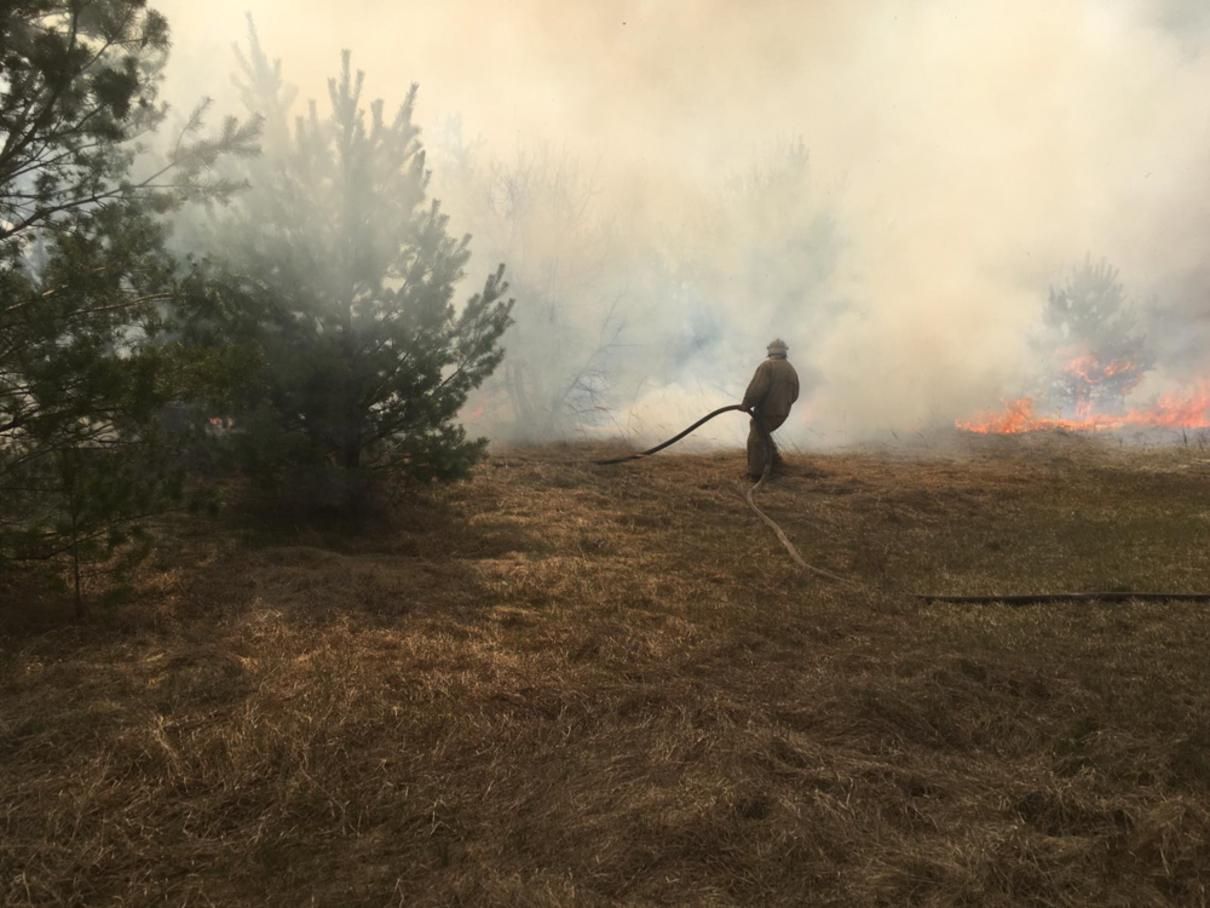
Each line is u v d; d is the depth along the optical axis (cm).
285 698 361
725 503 875
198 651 414
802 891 241
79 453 461
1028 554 681
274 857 255
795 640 467
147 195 545
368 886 241
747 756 312
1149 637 473
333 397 649
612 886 242
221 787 290
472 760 315
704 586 573
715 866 252
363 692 367
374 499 723
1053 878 247
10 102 468
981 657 430
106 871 247
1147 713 361
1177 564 639
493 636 455
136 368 458
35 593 482
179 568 551
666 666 412
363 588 522
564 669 407
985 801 290
